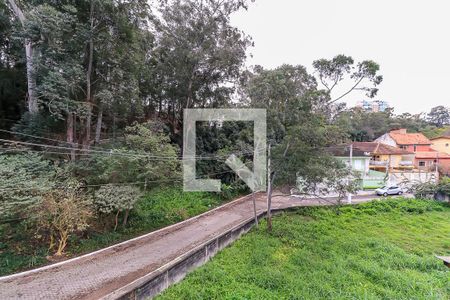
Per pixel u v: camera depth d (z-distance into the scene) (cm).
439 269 877
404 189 2211
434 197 1975
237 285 712
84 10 1193
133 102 1421
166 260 866
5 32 1314
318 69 1085
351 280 768
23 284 686
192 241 1062
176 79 1819
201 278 742
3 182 741
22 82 1502
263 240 1101
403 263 905
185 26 1705
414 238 1212
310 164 1105
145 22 1398
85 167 1031
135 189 1083
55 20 991
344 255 971
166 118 2089
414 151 3183
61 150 1164
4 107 1476
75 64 1106
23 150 943
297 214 1589
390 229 1345
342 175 1141
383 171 2678
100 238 993
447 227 1398
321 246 1054
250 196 2020
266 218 1457
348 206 1709
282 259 922
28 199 754
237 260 901
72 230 892
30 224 850
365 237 1185
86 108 1162
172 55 1730
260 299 640
